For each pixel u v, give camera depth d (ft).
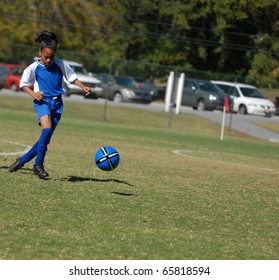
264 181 150.10
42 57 112.88
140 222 91.30
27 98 368.48
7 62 406.00
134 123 350.84
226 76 413.59
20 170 127.85
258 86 426.51
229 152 227.40
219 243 83.05
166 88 396.37
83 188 114.83
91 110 362.94
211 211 104.42
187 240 83.20
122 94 418.10
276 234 91.66
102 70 446.60
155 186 125.49
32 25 615.16
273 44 593.01
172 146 226.79
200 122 366.63
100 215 93.56
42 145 116.78
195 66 610.65
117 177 132.98
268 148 274.77
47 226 84.28
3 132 209.56
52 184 115.55
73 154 167.22
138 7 619.67
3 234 78.64
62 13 624.18
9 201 97.45
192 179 140.97
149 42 610.24
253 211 108.27
